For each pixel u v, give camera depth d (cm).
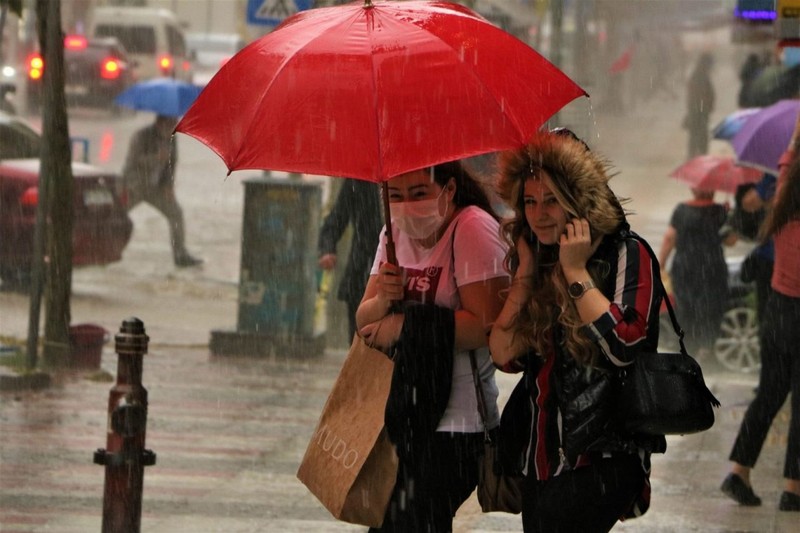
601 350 1644
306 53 1584
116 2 17200
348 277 3247
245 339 4562
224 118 1605
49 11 4044
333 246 3453
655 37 14712
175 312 5131
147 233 6919
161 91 6169
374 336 1806
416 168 1530
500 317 1736
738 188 4697
